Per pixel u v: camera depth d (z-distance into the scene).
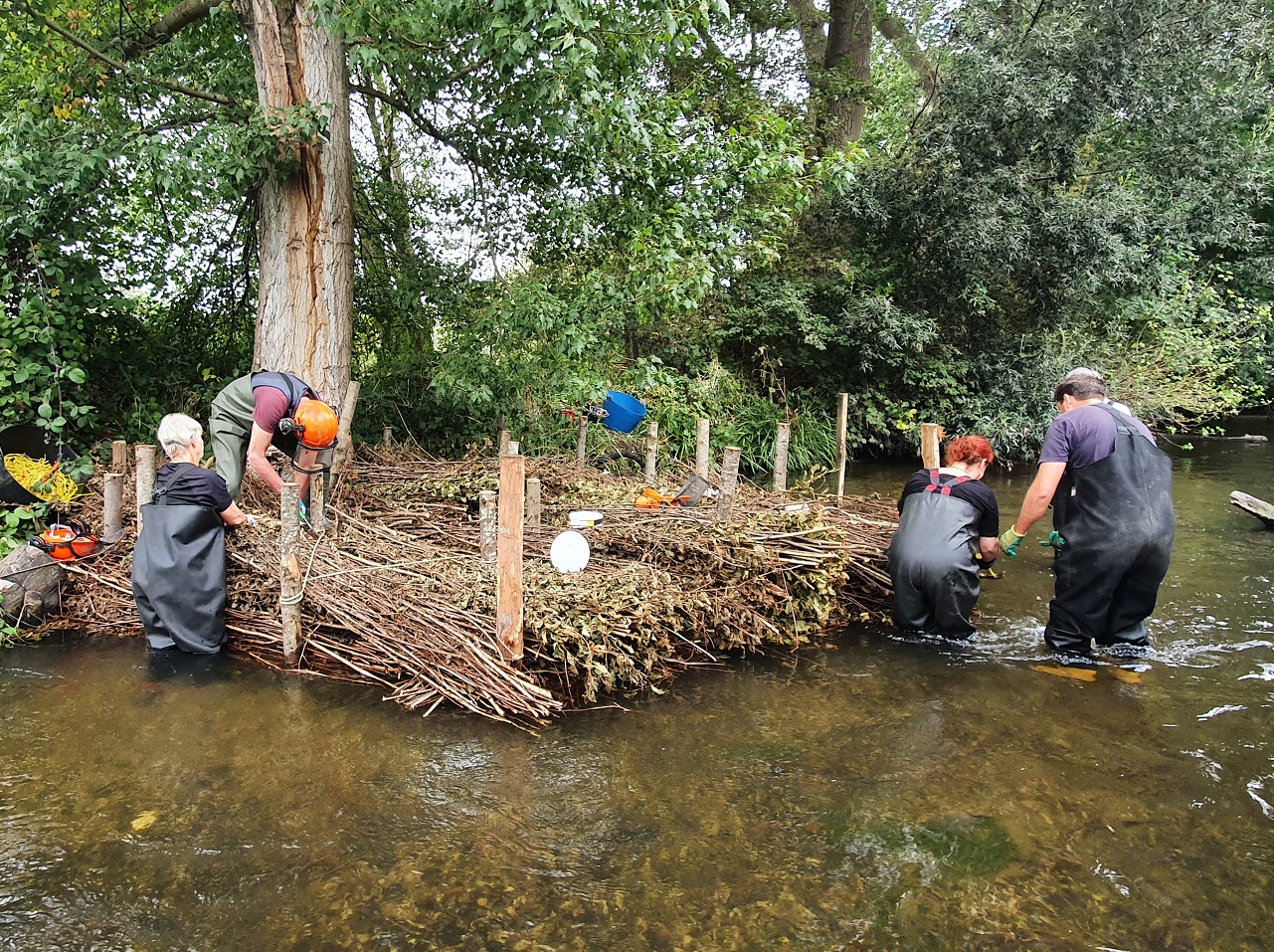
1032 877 2.42
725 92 11.88
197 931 2.19
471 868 2.46
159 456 6.24
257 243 7.68
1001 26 10.77
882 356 11.34
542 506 5.34
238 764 3.05
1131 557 3.87
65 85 6.49
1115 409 4.02
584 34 5.35
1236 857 2.52
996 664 4.06
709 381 10.78
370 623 3.87
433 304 8.13
